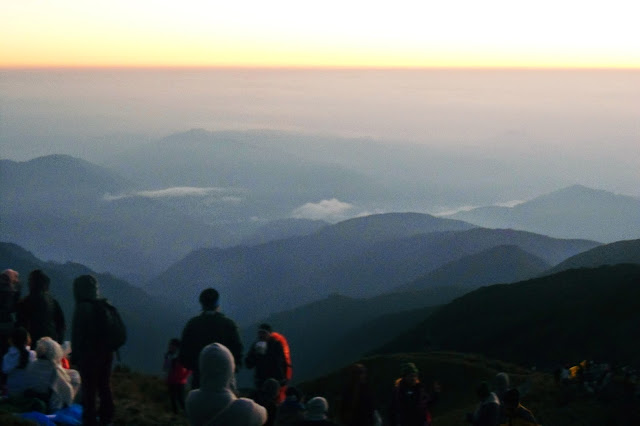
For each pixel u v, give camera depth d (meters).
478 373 32.34
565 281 81.44
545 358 58.47
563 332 61.47
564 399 21.89
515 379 30.06
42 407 11.27
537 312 71.88
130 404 14.27
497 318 75.25
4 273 12.96
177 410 14.72
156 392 15.98
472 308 82.88
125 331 10.74
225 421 6.43
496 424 11.69
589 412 20.36
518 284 85.69
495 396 11.98
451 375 32.94
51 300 12.99
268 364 12.66
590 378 22.84
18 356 11.80
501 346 66.88
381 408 28.84
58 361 11.94
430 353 40.56
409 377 12.35
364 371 10.91
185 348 10.24
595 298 66.38
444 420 22.34
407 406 12.24
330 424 8.26
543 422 19.88
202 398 6.54
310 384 32.09
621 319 59.12
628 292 63.03
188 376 14.97
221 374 6.63
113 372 17.38
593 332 58.81
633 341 53.28
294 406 10.48
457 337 75.50
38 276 12.84
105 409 10.97
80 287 10.53
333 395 29.41
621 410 20.03
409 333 85.50
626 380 21.64
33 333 12.66
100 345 10.46
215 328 10.27
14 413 10.63
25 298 12.78
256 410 6.62
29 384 11.55
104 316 10.47
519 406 11.74
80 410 11.75
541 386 24.34
